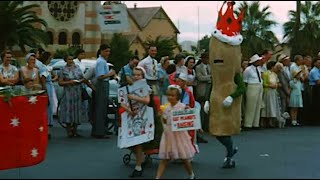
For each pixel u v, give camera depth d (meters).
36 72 11.47
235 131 8.86
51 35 56.28
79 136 12.97
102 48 12.80
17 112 8.37
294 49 31.92
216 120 8.84
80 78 12.70
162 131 8.48
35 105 8.51
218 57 8.80
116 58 47.16
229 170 8.59
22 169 8.57
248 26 54.38
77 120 12.68
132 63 11.53
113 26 15.31
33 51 12.27
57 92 14.59
